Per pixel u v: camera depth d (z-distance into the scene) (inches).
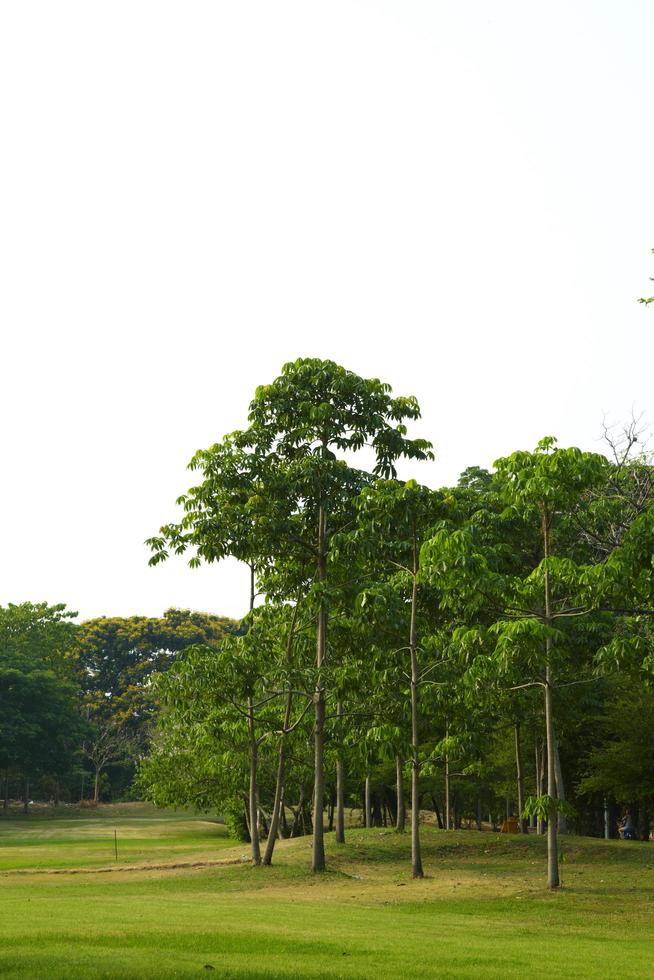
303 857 1237.7
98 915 679.7
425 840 1326.3
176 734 1660.9
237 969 447.2
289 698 1190.3
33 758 3255.4
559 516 1217.4
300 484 1142.3
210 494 1156.5
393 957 509.0
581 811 1824.6
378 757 1164.5
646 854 1179.9
